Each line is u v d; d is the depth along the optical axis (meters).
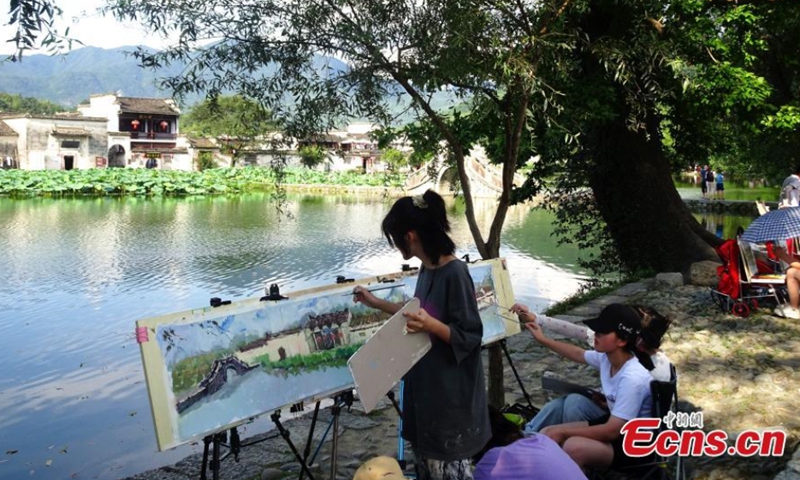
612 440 3.73
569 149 12.42
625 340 3.73
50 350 10.57
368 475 2.81
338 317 3.69
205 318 3.13
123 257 20.42
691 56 10.47
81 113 67.81
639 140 12.14
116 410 8.01
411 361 2.92
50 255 20.64
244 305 3.31
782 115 11.09
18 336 11.41
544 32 5.07
